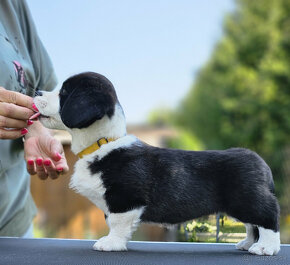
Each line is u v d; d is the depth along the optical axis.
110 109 0.85
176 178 0.85
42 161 0.96
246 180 0.85
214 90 4.59
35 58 1.16
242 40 4.32
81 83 0.85
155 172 0.85
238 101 4.11
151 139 4.48
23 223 1.13
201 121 4.84
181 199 0.85
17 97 0.91
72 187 0.88
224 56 4.47
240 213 0.85
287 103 3.81
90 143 0.86
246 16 4.43
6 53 1.01
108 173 0.84
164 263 0.75
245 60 4.34
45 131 1.07
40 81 1.19
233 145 4.23
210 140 4.64
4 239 0.99
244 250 0.88
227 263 0.75
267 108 3.90
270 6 4.17
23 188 1.13
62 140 1.86
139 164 0.85
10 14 1.08
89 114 0.82
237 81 4.24
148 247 0.90
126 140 0.86
